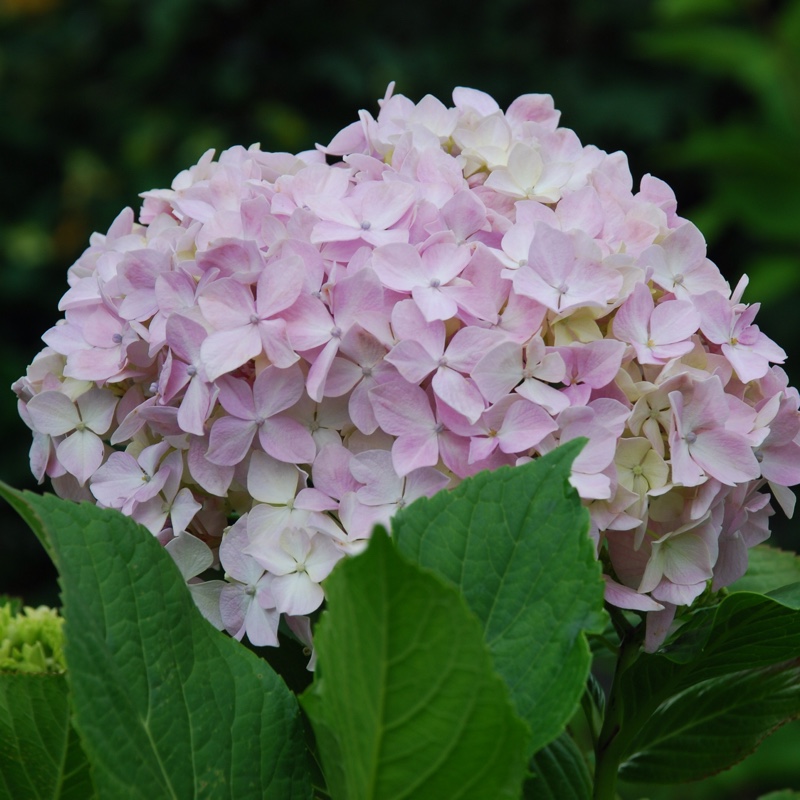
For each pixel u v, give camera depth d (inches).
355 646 25.6
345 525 28.6
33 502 27.3
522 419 28.5
